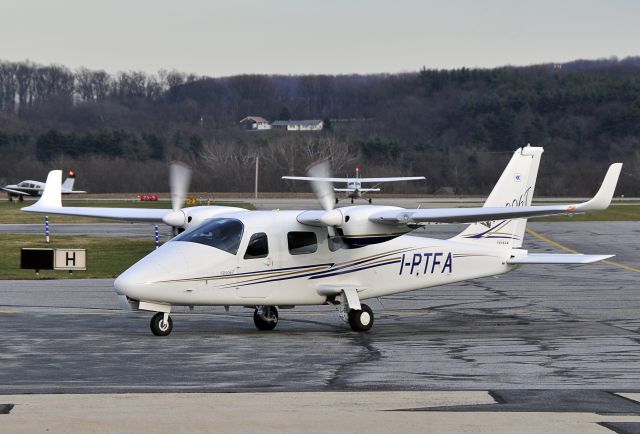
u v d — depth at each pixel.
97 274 77.44
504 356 37.53
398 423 24.88
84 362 35.81
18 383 31.22
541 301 59.81
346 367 34.69
